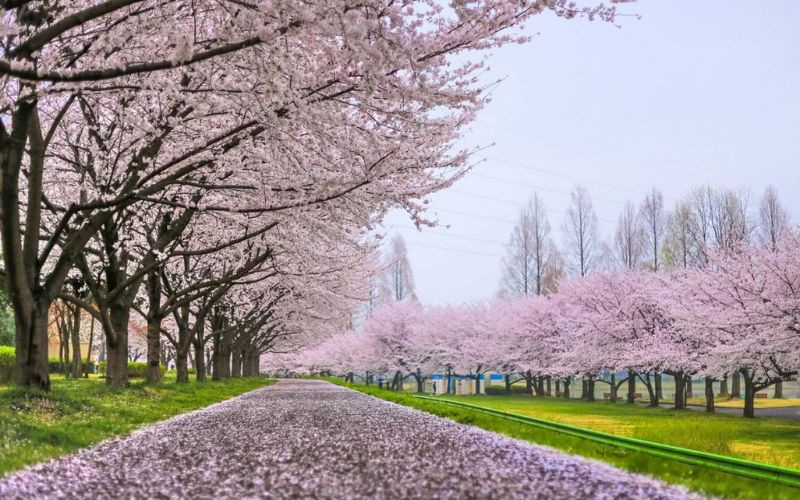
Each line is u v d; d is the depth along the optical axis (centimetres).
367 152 1410
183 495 622
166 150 1720
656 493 641
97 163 1761
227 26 970
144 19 1117
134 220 2273
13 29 846
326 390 3625
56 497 620
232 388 3322
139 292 3291
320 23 884
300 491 627
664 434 1452
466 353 5744
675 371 3247
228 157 1631
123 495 627
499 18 1085
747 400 2689
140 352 8181
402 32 978
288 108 1277
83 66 1303
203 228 2425
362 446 982
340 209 1605
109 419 1309
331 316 4338
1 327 5966
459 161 1599
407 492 619
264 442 1038
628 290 3619
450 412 1681
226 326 4281
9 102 1145
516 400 4347
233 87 1363
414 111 1407
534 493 621
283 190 1559
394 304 6981
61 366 5350
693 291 2933
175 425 1341
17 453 825
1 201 1335
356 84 1275
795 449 1588
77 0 1270
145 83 1333
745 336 2497
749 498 655
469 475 719
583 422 2191
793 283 2320
